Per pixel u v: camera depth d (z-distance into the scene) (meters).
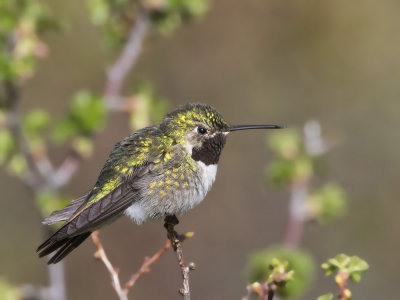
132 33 10.31
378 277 15.66
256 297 7.53
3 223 15.92
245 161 16.92
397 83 17.45
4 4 9.38
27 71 9.40
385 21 17.61
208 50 17.45
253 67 17.55
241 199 16.59
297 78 17.61
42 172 9.88
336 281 5.29
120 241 15.93
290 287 7.35
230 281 15.96
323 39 17.62
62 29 9.78
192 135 7.55
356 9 17.56
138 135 7.64
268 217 16.47
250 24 17.55
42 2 16.36
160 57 17.25
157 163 7.35
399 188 16.62
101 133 16.33
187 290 5.92
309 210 9.42
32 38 9.49
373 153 17.05
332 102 17.50
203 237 16.34
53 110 16.61
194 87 17.33
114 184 7.25
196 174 7.45
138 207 7.30
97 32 16.62
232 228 16.39
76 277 15.68
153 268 15.89
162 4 10.29
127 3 10.38
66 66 16.73
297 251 7.89
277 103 17.47
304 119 17.41
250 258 7.82
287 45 17.62
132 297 15.70
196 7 10.54
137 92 10.10
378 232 16.09
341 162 16.95
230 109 17.39
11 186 16.05
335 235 15.91
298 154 9.66
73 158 10.00
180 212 7.46
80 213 6.80
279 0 17.55
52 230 9.51
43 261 15.77
